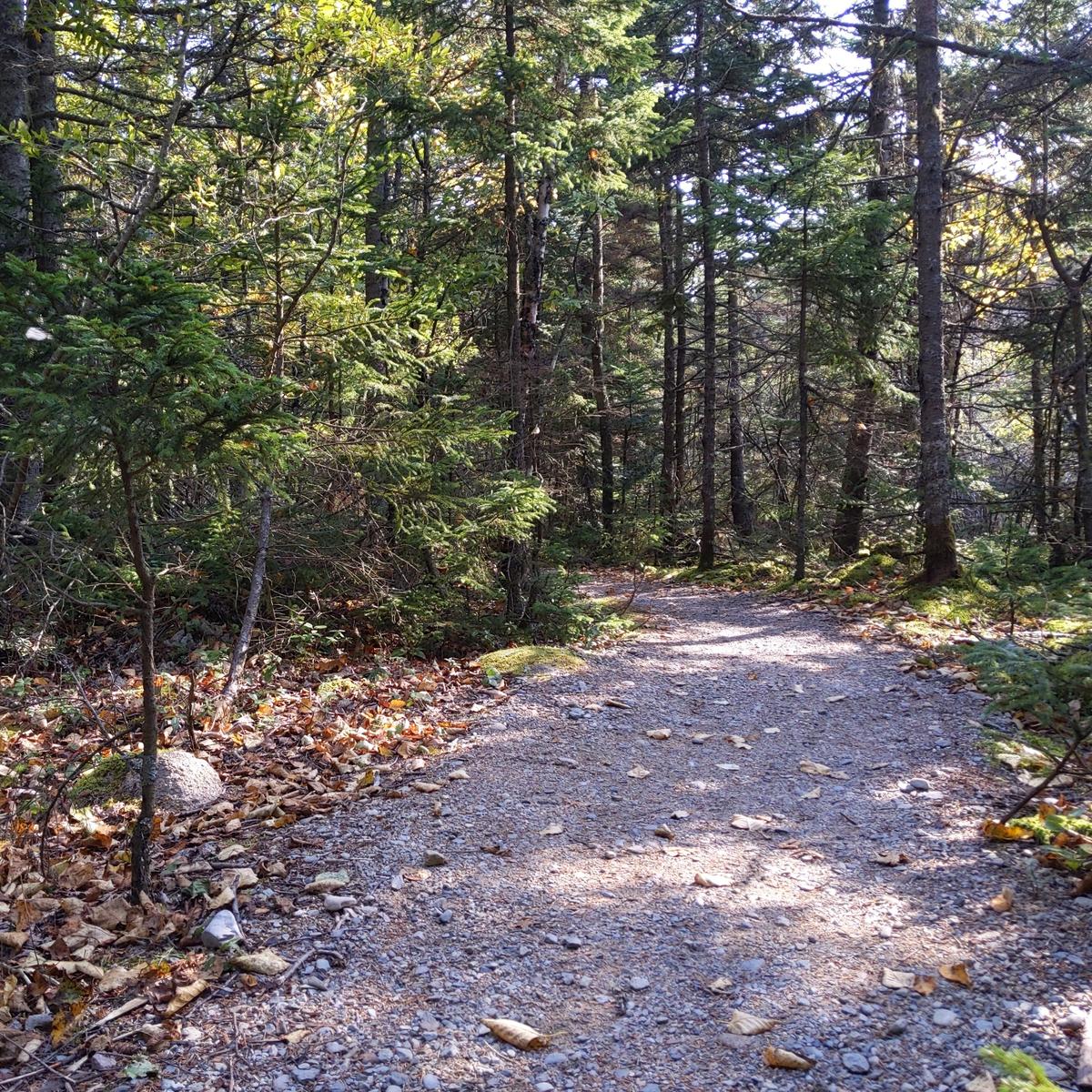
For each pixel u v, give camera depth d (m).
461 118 7.79
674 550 18.53
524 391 8.74
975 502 13.02
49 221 7.11
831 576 12.58
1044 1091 1.95
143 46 7.12
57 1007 3.02
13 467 5.59
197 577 7.26
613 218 17.80
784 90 15.16
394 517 7.93
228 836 4.38
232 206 5.77
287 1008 2.98
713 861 4.05
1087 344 12.70
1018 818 4.09
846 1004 2.89
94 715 5.15
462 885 3.83
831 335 12.68
